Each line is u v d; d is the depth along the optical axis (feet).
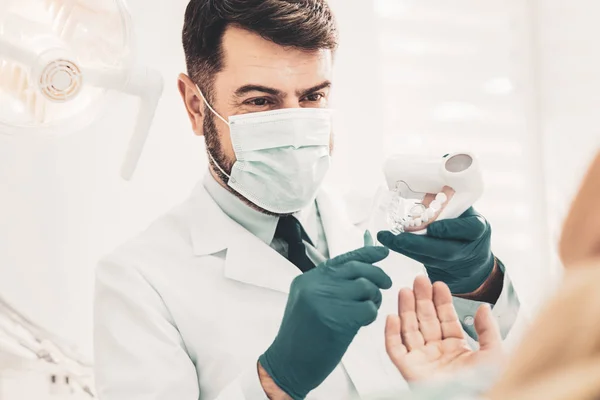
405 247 4.99
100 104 4.30
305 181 5.43
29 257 6.61
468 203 4.95
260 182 5.46
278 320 5.39
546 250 9.05
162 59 7.04
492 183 8.94
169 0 7.07
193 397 5.14
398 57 8.50
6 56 3.93
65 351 5.93
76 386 5.98
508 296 5.44
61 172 6.73
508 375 1.45
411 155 5.13
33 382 6.05
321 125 5.44
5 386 5.97
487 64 8.91
